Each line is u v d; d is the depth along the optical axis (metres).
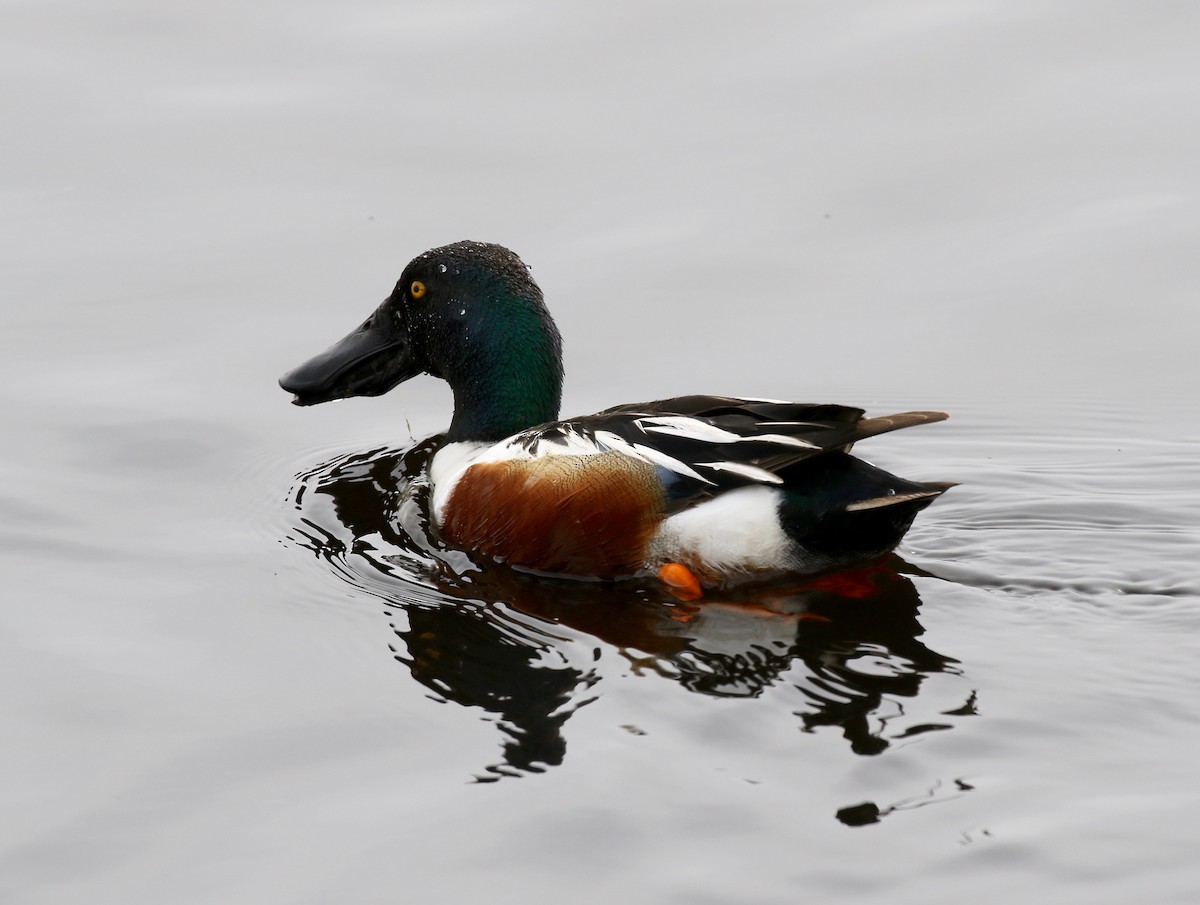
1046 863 8.90
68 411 16.20
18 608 12.48
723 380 16.94
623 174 20.36
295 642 11.98
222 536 13.95
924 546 13.35
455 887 8.98
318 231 19.45
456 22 23.52
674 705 10.80
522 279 14.84
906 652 11.45
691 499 12.56
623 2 23.81
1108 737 10.13
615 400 16.59
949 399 16.55
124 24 23.53
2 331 17.58
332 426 16.52
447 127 21.30
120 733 10.68
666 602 12.54
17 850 9.45
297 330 17.75
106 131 21.27
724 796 9.65
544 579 13.12
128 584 12.96
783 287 18.47
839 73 22.06
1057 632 11.69
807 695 10.86
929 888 8.76
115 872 9.24
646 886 8.88
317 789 9.97
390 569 13.31
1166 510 13.98
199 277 18.66
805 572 12.73
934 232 19.25
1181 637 11.53
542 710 10.82
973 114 21.16
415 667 11.55
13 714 10.93
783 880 8.88
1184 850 8.95
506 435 14.73
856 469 12.44
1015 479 14.84
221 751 10.44
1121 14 22.81
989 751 10.02
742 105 21.56
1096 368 16.94
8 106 21.66
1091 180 19.88
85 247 19.19
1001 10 23.11
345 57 22.78
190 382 16.88
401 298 15.45
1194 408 16.16
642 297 18.31
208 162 20.72
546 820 9.50
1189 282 18.19
